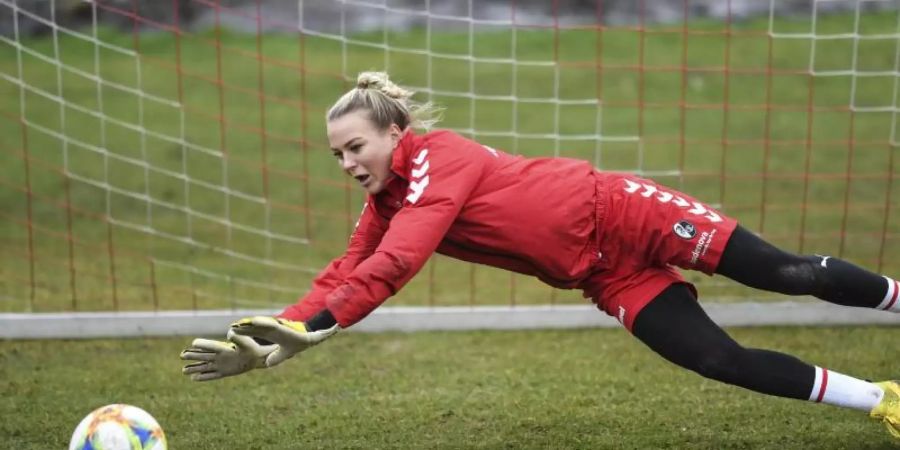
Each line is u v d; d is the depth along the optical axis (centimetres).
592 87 3825
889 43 4081
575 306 1997
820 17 4388
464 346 1888
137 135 3416
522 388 1664
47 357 1842
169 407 1592
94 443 1171
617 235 1288
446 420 1533
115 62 4125
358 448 1431
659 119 3516
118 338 1952
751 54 4084
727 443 1420
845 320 1967
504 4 4572
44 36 4331
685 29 2120
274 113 3631
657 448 1410
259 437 1473
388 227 1316
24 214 2750
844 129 3369
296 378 1725
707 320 1281
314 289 1308
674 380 1681
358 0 4491
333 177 3048
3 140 3350
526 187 1264
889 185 2102
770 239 2469
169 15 4459
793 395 1276
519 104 3662
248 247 2514
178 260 2417
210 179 3031
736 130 3394
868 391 1277
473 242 1274
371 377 1728
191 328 1967
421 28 4469
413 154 1253
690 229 1266
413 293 2217
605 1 4538
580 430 1482
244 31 4462
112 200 2861
